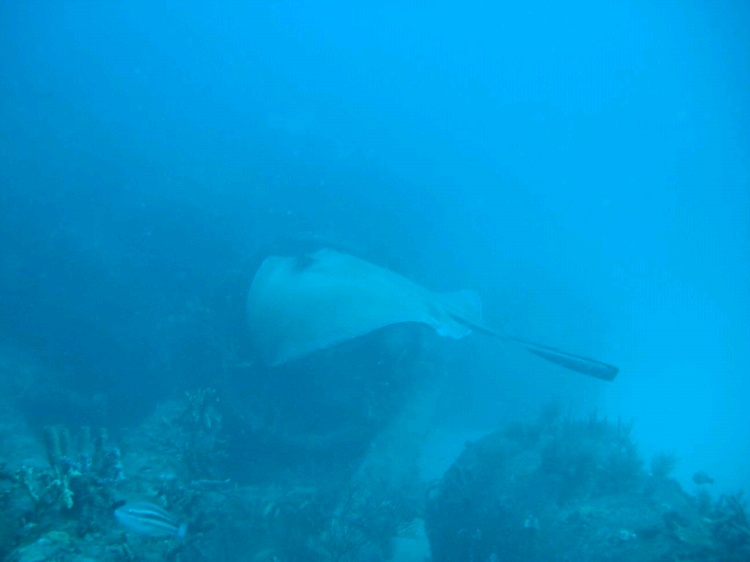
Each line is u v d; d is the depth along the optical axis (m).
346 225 16.80
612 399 22.72
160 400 12.57
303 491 8.73
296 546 7.94
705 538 5.41
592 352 22.05
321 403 9.62
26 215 16.42
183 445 8.59
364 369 10.25
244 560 7.42
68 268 15.09
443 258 19.94
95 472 5.56
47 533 4.34
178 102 29.38
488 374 18.42
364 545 8.17
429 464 14.12
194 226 15.66
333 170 19.67
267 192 18.41
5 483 4.61
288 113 31.30
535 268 23.59
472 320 8.18
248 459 9.12
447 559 7.97
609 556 5.49
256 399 9.43
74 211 16.80
